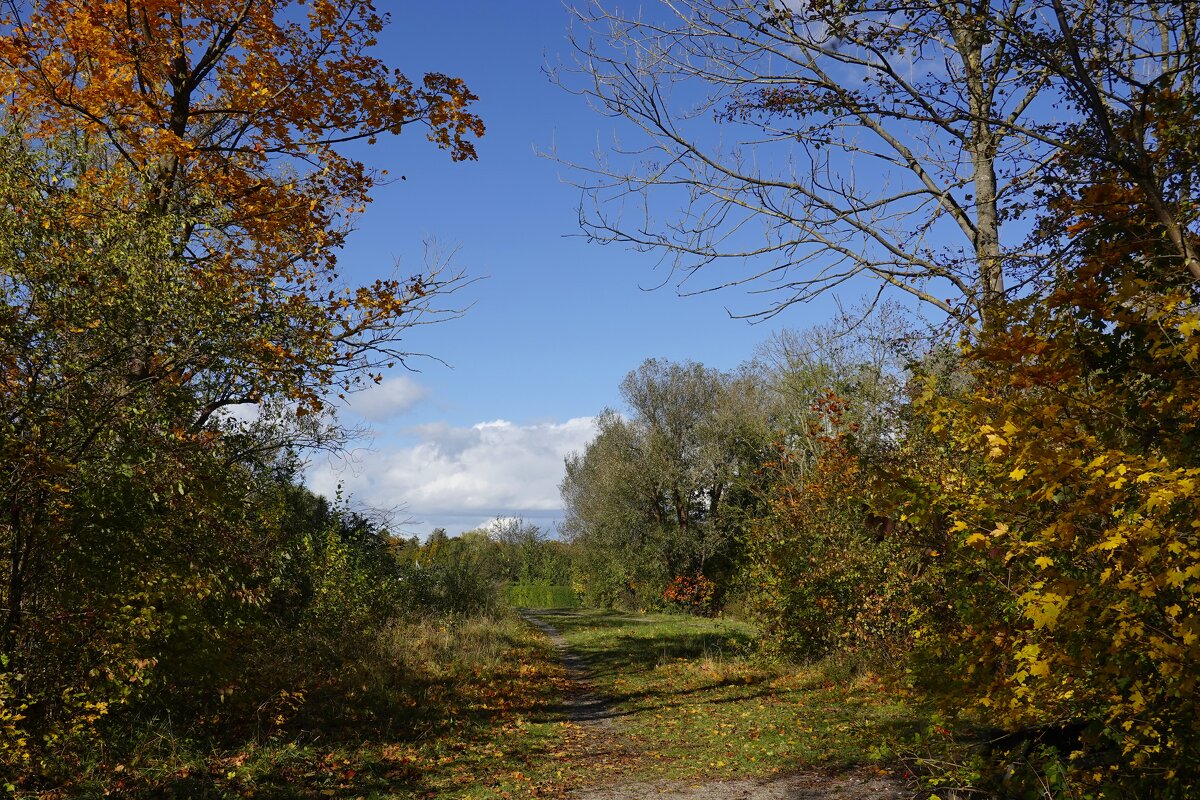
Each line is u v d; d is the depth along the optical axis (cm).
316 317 879
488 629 2088
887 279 618
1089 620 348
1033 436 371
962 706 435
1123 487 337
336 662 1256
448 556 2848
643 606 3900
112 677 633
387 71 1195
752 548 1611
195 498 721
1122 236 429
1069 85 454
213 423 836
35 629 617
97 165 984
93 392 652
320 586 1344
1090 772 409
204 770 686
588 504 4462
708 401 3997
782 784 706
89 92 1059
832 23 538
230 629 816
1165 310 352
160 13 1080
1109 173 436
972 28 497
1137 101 439
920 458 730
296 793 682
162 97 1126
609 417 4225
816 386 2066
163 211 905
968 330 459
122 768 644
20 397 613
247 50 1175
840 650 1324
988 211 614
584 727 1087
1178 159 419
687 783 747
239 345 774
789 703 1105
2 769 582
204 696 845
